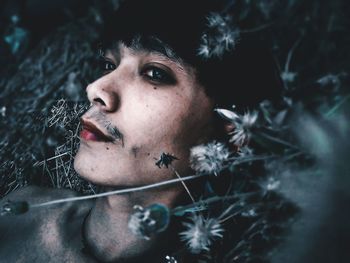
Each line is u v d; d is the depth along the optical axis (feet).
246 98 1.20
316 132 1.01
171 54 1.06
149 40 1.06
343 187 0.98
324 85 1.10
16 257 1.13
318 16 1.44
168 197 1.11
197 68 1.09
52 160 1.42
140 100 1.04
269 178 0.94
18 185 1.39
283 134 1.02
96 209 1.13
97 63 1.81
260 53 1.26
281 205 0.98
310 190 0.98
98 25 2.00
